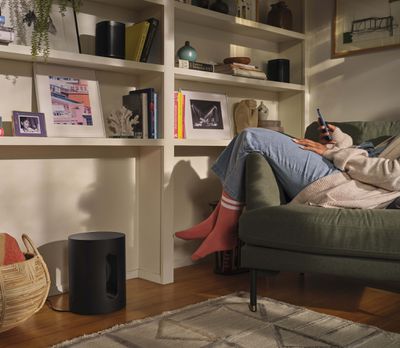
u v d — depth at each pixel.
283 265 1.98
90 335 1.85
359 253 1.83
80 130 2.47
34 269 1.89
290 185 2.24
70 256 2.17
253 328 1.92
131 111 2.63
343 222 1.85
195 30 3.08
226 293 2.45
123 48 2.51
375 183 2.14
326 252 1.87
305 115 3.51
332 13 3.41
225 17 2.98
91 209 2.63
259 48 3.50
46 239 2.46
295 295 2.39
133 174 2.81
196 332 1.87
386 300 2.31
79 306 2.13
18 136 2.15
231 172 2.28
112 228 2.72
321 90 3.48
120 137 2.57
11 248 1.93
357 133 2.68
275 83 3.28
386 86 3.16
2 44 2.09
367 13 3.23
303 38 3.48
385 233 1.79
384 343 1.76
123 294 2.21
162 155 2.65
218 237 2.33
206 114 3.12
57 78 2.43
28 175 2.39
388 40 3.13
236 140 2.30
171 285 2.61
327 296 2.38
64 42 2.35
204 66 2.89
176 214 3.04
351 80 3.33
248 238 2.04
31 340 1.84
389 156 2.25
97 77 2.62
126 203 2.78
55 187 2.49
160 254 2.67
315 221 1.88
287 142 2.23
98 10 2.60
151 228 2.73
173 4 2.66
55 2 2.34
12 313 1.79
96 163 2.65
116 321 2.04
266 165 2.21
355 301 2.29
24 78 2.35
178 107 2.83
